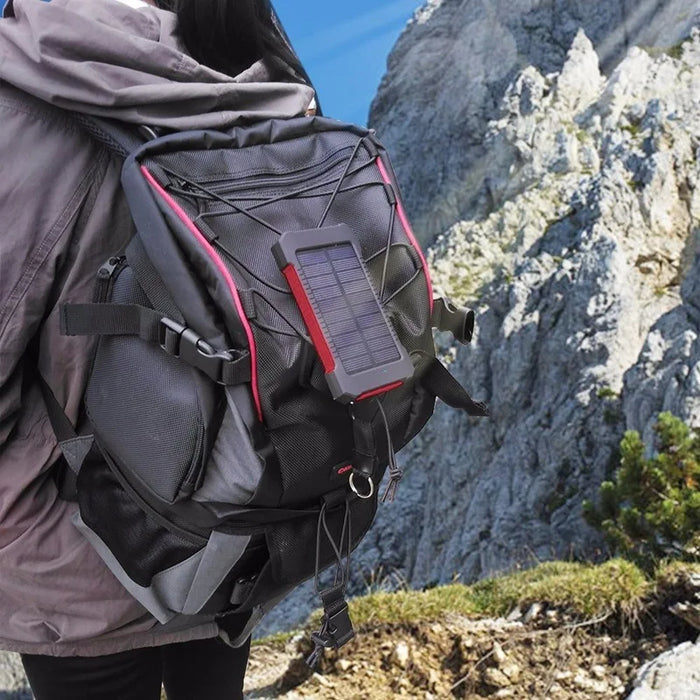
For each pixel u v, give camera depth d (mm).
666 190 61406
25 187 1250
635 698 3146
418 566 57094
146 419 1246
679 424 9461
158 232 1214
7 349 1247
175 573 1306
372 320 1287
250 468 1198
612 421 48719
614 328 53188
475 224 88750
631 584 4145
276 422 1219
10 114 1264
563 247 62750
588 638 3947
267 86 1468
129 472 1288
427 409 1491
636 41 95375
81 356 1321
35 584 1344
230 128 1404
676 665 3258
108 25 1343
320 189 1376
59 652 1363
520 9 105750
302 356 1226
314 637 1386
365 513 1393
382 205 1419
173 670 1639
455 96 105562
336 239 1306
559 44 101562
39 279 1262
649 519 7473
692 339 46094
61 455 1356
